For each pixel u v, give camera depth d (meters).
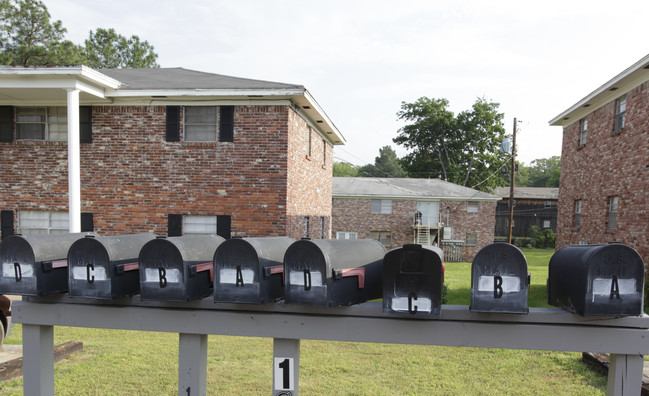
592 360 5.75
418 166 42.47
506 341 2.88
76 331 7.53
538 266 22.81
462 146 40.69
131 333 7.45
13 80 9.81
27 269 3.18
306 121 12.77
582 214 15.27
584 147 15.16
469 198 28.34
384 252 3.66
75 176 9.99
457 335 2.92
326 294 2.82
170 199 11.09
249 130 10.80
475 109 40.31
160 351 6.28
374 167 68.69
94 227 11.34
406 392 4.87
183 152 11.02
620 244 2.62
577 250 2.97
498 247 2.73
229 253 2.97
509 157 39.78
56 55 27.06
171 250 3.03
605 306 2.64
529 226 41.12
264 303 2.99
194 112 11.13
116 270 3.13
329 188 17.75
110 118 11.18
